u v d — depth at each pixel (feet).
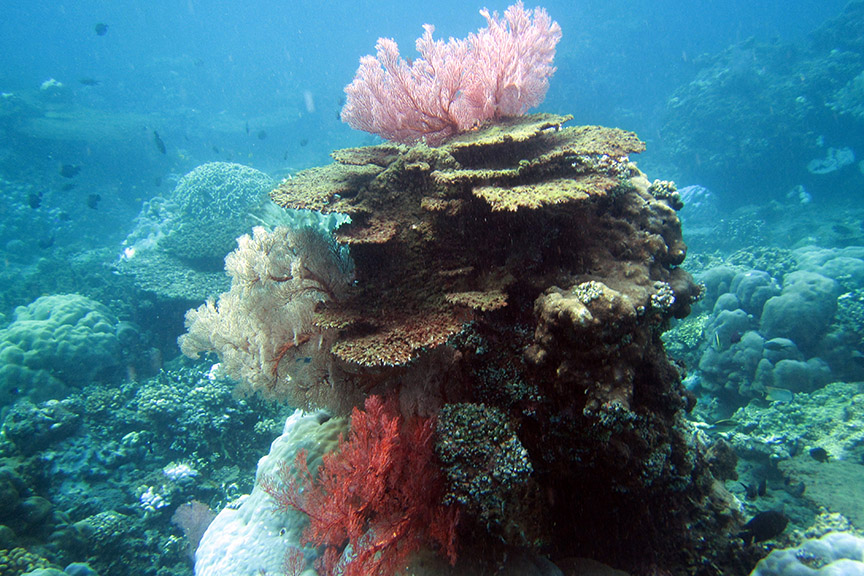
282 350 13.65
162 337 34.22
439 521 9.47
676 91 86.53
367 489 9.45
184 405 25.08
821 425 20.77
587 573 11.02
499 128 13.39
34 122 83.61
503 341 11.10
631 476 10.27
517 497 9.69
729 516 13.16
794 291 27.63
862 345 25.11
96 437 24.32
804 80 69.56
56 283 48.70
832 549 10.62
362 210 12.31
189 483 22.62
